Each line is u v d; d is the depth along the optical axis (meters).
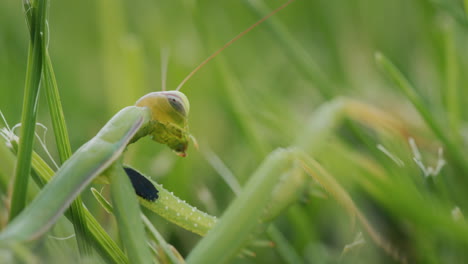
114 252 0.15
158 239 0.15
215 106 0.22
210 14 0.27
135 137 0.16
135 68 0.20
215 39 0.22
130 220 0.15
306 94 0.24
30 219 0.14
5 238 0.14
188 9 0.21
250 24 0.27
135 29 0.28
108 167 0.15
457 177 0.19
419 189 0.18
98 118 0.22
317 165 0.16
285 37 0.21
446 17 0.23
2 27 0.24
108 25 0.21
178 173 0.19
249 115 0.20
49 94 0.15
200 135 0.22
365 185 0.18
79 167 0.15
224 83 0.20
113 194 0.15
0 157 0.15
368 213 0.19
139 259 0.15
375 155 0.19
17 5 0.25
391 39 0.28
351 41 0.27
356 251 0.17
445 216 0.16
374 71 0.26
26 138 0.15
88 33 0.27
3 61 0.22
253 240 0.16
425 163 0.19
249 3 0.21
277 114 0.21
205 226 0.16
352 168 0.18
